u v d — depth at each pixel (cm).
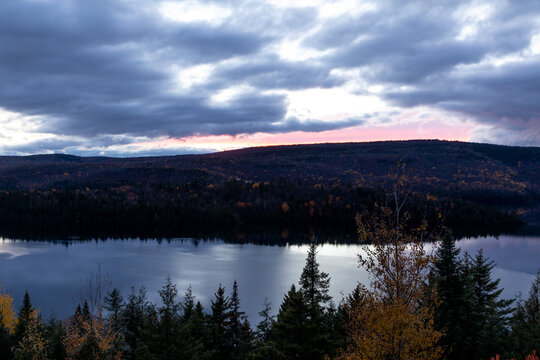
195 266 10406
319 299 3791
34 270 9700
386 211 1458
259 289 8094
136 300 4553
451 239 2755
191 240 15562
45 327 3512
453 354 2631
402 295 1402
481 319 2880
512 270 9606
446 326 2605
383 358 1347
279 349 2547
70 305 6750
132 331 3900
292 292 2631
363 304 1447
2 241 14638
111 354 2925
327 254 12150
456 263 2753
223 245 14275
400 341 1332
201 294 7650
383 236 1438
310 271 3809
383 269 1430
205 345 3388
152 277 9088
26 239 15225
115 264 10575
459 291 2680
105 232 17525
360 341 1411
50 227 18650
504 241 14625
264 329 4188
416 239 1428
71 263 10638
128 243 14650
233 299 3881
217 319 3725
